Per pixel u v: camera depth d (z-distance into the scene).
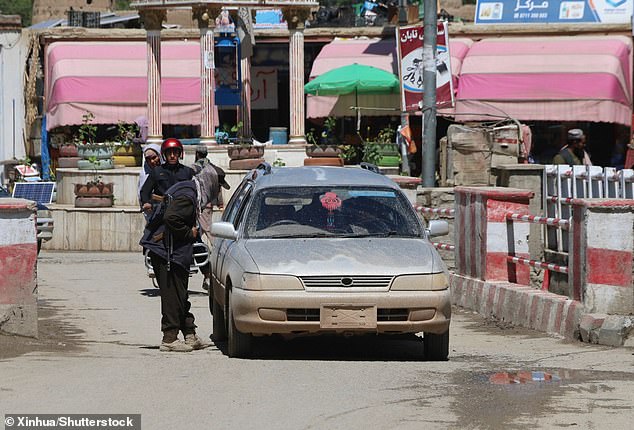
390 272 16.98
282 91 60.38
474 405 13.36
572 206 20.28
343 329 16.86
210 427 12.13
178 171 20.66
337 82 51.31
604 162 55.25
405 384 14.74
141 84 56.94
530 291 22.17
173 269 18.41
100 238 43.66
